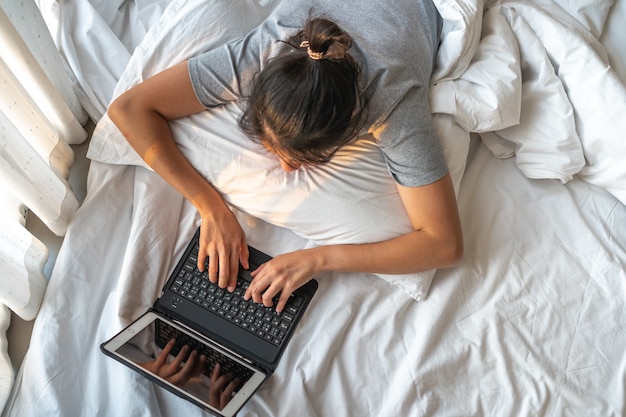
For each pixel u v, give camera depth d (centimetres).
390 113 106
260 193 117
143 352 106
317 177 115
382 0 113
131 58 126
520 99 123
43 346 110
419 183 108
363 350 113
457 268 119
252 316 113
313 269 113
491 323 115
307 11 112
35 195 109
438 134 121
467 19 117
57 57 122
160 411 107
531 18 129
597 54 125
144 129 114
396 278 116
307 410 107
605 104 122
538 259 121
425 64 114
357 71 98
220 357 109
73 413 107
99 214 123
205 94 114
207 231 116
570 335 116
